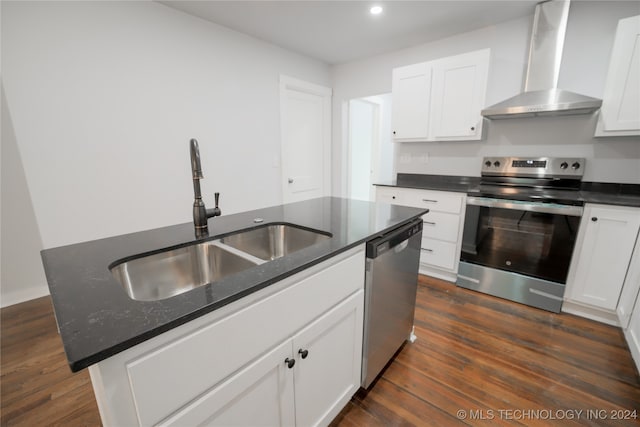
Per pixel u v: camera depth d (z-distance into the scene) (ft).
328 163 13.98
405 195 9.25
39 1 6.17
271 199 11.71
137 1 7.43
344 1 7.57
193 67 8.73
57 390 4.68
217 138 9.63
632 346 5.36
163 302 2.15
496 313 7.06
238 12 8.25
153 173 8.30
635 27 6.00
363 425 4.18
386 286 4.52
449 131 8.91
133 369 1.82
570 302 6.96
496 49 8.87
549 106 7.02
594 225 6.31
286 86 11.43
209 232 4.24
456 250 8.42
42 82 6.40
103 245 3.67
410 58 10.94
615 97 6.40
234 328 2.38
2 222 6.81
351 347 4.09
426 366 5.32
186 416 2.15
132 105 7.70
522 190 8.07
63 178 6.89
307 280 3.06
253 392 2.70
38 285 7.39
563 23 7.32
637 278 5.54
